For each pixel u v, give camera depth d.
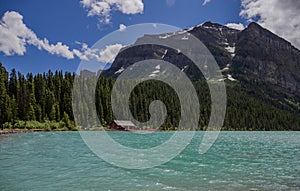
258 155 29.30
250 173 18.89
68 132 67.31
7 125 73.44
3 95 76.94
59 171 18.30
